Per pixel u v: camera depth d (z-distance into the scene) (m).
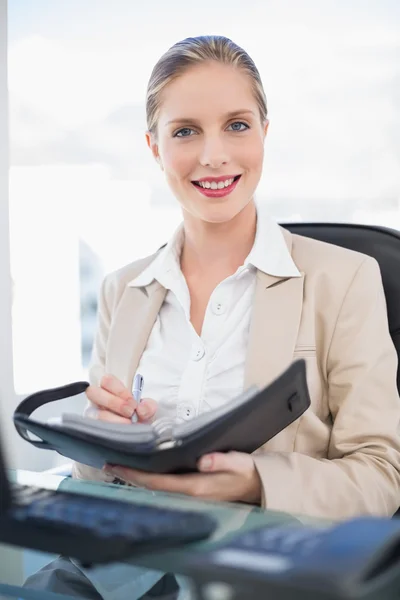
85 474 1.32
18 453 2.29
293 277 1.28
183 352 1.30
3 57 2.28
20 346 2.46
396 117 2.23
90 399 1.13
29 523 0.64
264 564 0.53
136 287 1.41
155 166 2.44
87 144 2.43
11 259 2.39
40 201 2.45
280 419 0.93
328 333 1.26
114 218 2.49
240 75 1.26
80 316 2.57
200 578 0.55
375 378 1.23
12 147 2.40
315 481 1.05
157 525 0.61
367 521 0.60
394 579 0.53
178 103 1.25
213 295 1.30
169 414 1.27
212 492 0.94
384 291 1.39
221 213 1.26
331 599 0.49
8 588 0.81
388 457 1.16
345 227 1.47
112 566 0.84
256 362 1.23
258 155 1.27
